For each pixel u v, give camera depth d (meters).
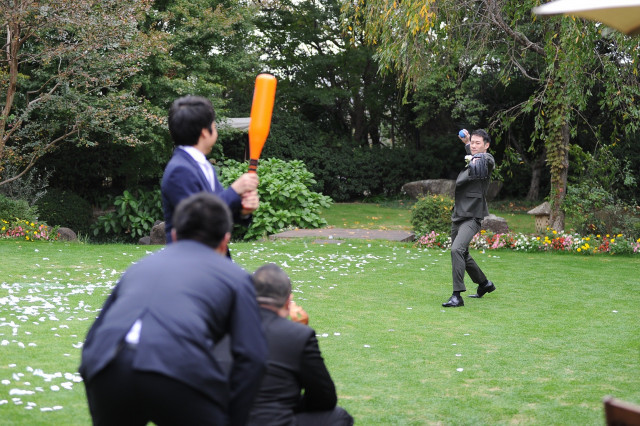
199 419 2.18
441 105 23.12
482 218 7.51
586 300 7.74
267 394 2.93
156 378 2.13
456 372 4.95
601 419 4.00
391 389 4.55
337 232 13.89
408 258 10.82
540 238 12.16
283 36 26.88
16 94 16.00
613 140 14.71
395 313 6.96
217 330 2.29
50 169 20.06
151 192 19.84
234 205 3.07
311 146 26.47
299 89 26.94
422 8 11.34
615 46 13.18
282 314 3.11
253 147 3.17
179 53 18.11
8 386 4.25
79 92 14.90
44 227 12.88
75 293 7.48
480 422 3.95
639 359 5.32
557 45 12.50
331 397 3.11
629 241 12.19
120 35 14.02
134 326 2.22
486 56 16.02
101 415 2.27
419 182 25.08
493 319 6.74
